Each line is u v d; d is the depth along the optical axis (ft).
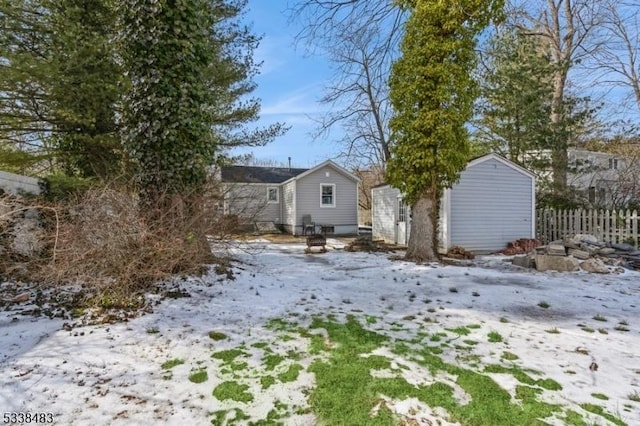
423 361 10.40
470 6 26.20
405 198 30.78
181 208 17.81
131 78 21.44
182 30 21.20
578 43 47.65
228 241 21.21
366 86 52.42
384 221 53.16
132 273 15.12
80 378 9.10
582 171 46.34
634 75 47.85
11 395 8.30
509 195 37.99
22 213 18.95
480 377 9.48
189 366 9.87
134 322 12.81
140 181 20.93
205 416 7.84
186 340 11.50
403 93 28.89
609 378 9.59
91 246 14.52
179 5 21.01
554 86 46.65
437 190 29.73
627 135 51.16
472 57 28.25
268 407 8.18
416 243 29.91
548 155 46.88
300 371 9.71
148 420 7.64
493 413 7.97
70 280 14.90
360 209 105.19
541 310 15.53
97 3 27.89
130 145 21.59
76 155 32.01
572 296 17.75
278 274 22.54
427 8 27.04
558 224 38.17
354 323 13.56
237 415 7.90
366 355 10.73
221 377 9.36
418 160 28.35
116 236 14.79
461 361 10.47
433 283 20.67
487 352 11.11
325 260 29.91
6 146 31.78
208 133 23.38
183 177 21.47
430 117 27.61
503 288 19.42
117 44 22.06
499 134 49.93
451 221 35.65
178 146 21.24
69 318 13.07
